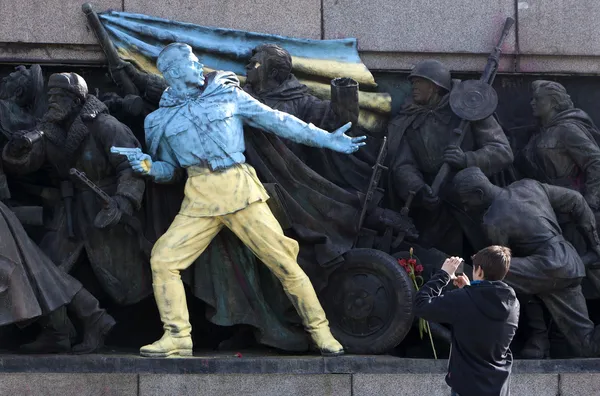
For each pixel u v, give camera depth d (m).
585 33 11.15
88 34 10.54
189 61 9.87
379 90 10.96
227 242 10.02
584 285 10.54
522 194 10.12
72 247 9.92
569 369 9.71
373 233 10.31
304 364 9.41
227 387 9.38
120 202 9.59
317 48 10.80
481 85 10.54
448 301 7.52
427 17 11.01
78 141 9.85
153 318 10.38
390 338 9.85
